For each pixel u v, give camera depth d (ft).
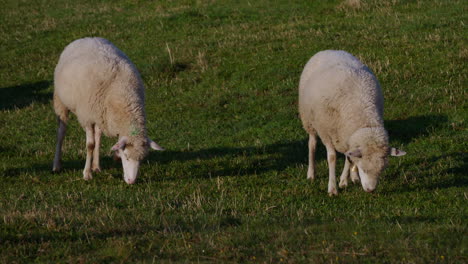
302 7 83.82
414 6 76.74
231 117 53.21
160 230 27.68
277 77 59.21
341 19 75.87
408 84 53.93
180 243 25.73
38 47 78.89
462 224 27.76
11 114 58.29
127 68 37.65
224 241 25.82
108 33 81.46
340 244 25.04
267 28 76.38
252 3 88.74
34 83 67.10
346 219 29.76
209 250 24.82
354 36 67.41
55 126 54.34
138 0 97.66
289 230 27.32
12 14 95.25
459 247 24.12
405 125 46.93
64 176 39.83
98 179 38.91
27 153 46.98
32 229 26.91
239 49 67.67
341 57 36.63
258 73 60.75
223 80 60.85
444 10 72.84
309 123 36.70
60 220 28.27
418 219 29.37
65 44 79.20
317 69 36.52
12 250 24.35
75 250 24.72
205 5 89.97
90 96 36.63
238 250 24.73
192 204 32.68
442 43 61.21
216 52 67.92
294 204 32.89
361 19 74.59
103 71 36.83
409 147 43.06
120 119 35.86
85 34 81.82
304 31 71.46
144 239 26.13
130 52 72.43
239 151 45.11
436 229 26.50
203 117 53.42
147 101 58.49
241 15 83.61
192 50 69.67
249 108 54.29
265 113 52.60
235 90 58.13
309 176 38.11
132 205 32.68
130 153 35.12
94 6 97.04
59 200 33.47
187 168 41.55
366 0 80.94
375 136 31.01
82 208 31.86
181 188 36.70
